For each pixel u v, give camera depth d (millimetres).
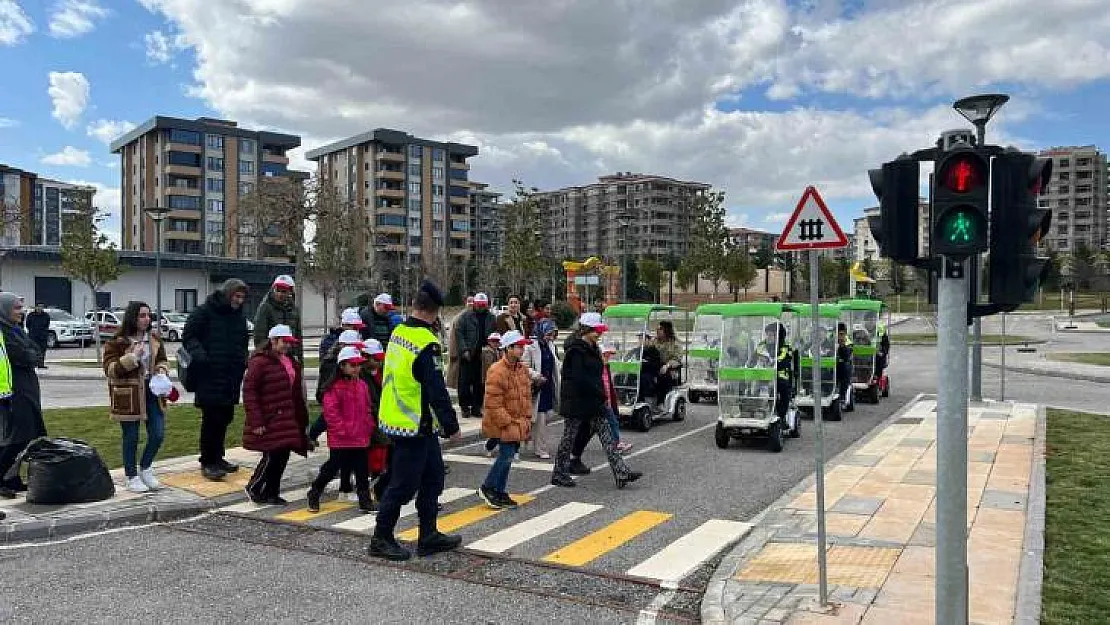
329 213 36000
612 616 5355
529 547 6902
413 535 7273
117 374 8562
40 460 8008
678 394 14539
